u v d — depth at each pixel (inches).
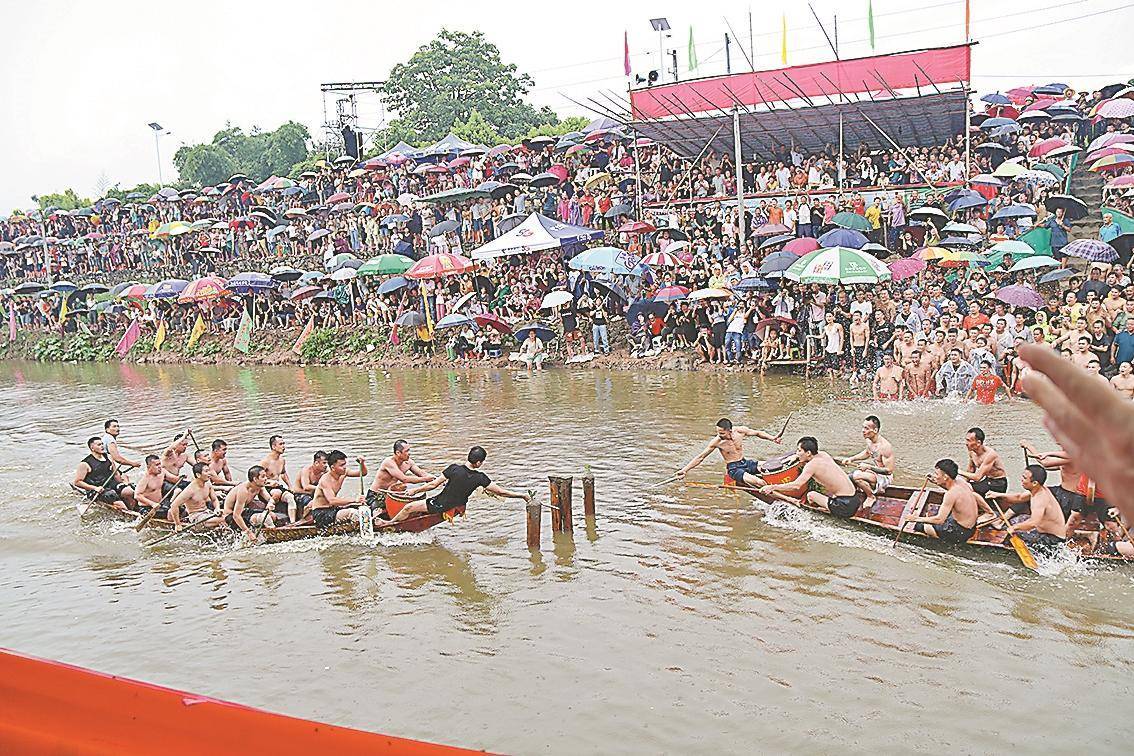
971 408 869.2
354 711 387.9
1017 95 1504.7
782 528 573.0
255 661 437.4
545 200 1540.4
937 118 1386.6
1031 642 414.6
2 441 1035.3
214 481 684.7
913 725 356.8
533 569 534.0
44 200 3065.9
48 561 591.2
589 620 462.9
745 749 347.6
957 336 919.0
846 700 376.8
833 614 453.4
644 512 622.8
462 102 2970.0
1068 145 1241.4
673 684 396.8
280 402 1167.6
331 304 1578.5
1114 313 895.1
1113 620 430.0
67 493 764.0
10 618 501.4
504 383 1178.6
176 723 129.3
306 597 510.0
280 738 131.8
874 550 527.5
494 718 377.1
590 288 1317.7
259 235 1973.4
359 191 1856.5
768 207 1312.7
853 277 981.2
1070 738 343.6
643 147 1541.6
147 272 2090.3
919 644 418.9
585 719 373.1
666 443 808.9
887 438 770.8
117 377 1561.3
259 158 3422.7
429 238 1560.0
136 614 499.5
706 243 1301.7
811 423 845.2
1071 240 1162.0
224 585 534.6
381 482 601.0
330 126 3257.9
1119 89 1397.6
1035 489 487.8
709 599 479.2
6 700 126.3
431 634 456.8
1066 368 47.4
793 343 1102.4
